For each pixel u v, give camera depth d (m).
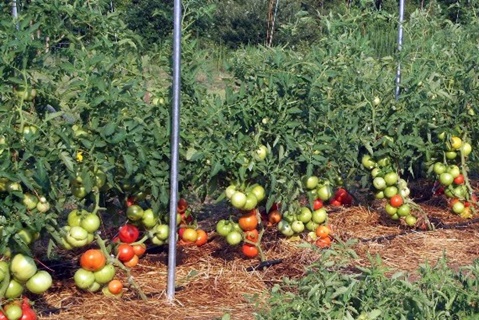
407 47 5.33
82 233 3.91
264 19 10.38
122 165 4.06
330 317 3.18
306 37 9.19
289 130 4.36
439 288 3.26
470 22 6.21
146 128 4.13
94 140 3.91
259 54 4.68
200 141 4.24
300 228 4.58
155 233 4.27
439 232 5.08
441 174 5.12
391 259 4.71
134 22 9.11
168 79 4.34
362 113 4.86
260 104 4.34
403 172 5.19
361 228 5.14
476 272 3.31
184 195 4.43
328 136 4.50
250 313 4.04
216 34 10.38
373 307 3.22
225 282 4.29
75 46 4.24
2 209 3.66
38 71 3.93
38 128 3.77
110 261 4.02
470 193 5.29
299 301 3.25
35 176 3.68
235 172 4.27
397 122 4.88
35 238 3.82
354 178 5.22
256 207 4.40
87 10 4.24
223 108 4.30
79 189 3.97
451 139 5.05
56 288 4.20
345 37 5.13
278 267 4.43
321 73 4.53
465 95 5.07
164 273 4.38
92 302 4.04
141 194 4.23
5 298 3.71
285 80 4.34
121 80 4.23
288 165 4.37
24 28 3.91
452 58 5.49
